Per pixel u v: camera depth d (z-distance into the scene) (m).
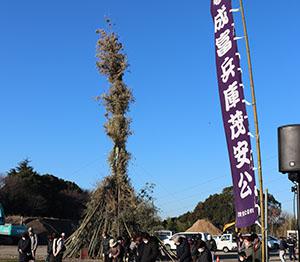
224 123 9.10
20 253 21.50
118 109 30.77
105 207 29.64
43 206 82.62
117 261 21.44
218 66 9.27
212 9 9.50
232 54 8.99
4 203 78.44
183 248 18.70
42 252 38.78
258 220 8.48
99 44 31.17
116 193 29.84
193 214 107.00
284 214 81.62
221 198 104.81
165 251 29.20
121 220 28.88
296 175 5.54
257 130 8.68
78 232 29.62
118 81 31.00
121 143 30.66
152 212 29.62
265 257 8.62
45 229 60.84
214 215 103.75
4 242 52.03
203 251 15.56
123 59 31.12
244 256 12.66
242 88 8.83
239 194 8.75
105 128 30.66
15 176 82.69
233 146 8.89
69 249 29.11
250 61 8.98
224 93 9.10
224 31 9.18
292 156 5.43
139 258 15.23
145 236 15.31
